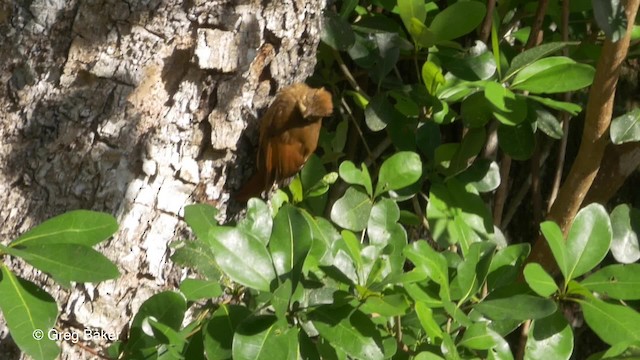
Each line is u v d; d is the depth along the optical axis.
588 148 2.02
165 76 1.83
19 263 1.81
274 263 1.68
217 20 1.84
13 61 1.79
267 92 1.93
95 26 1.80
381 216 1.91
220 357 1.67
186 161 1.87
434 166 2.12
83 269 1.59
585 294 1.76
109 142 1.81
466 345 1.74
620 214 2.00
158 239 1.86
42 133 1.81
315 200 2.07
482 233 2.07
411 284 1.76
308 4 1.91
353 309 1.69
